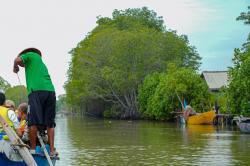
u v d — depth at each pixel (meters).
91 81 91.50
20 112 14.61
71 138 38.50
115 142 34.16
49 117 12.66
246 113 48.19
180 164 22.06
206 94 70.19
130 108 90.19
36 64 12.52
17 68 12.56
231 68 51.16
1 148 11.63
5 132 12.50
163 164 22.11
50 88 12.59
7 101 14.30
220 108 62.22
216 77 83.50
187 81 69.88
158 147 30.09
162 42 93.31
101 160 23.59
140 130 49.50
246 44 62.28
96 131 48.72
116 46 88.19
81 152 27.38
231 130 48.28
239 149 28.42
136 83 88.62
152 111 76.19
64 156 25.34
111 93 92.81
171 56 93.44
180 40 98.69
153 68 89.06
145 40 88.69
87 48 95.38
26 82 12.59
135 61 88.00
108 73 86.38
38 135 12.53
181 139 36.41
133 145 31.62
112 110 97.00
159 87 73.81
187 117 63.03
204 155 25.47
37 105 12.36
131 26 105.62
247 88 48.00
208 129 50.72
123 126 59.78
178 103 71.31
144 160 23.55
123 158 24.42
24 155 11.54
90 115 127.56
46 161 12.81
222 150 27.92
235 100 50.03
